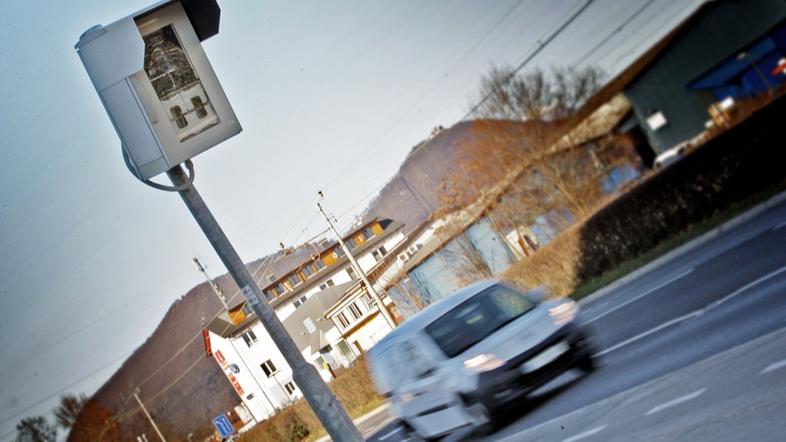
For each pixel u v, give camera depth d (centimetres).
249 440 3969
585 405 994
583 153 3981
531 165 3853
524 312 1138
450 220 4022
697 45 3900
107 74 579
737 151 2153
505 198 3753
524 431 1041
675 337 1102
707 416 668
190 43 593
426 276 3825
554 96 4228
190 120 587
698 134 3934
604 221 2570
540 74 4262
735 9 3766
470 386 1069
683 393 791
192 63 589
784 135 2038
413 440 1420
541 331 1097
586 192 3869
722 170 2212
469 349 1100
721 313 1095
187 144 583
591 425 870
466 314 1169
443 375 1115
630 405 862
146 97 581
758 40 3734
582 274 2666
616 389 984
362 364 3284
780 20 3675
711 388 753
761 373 711
